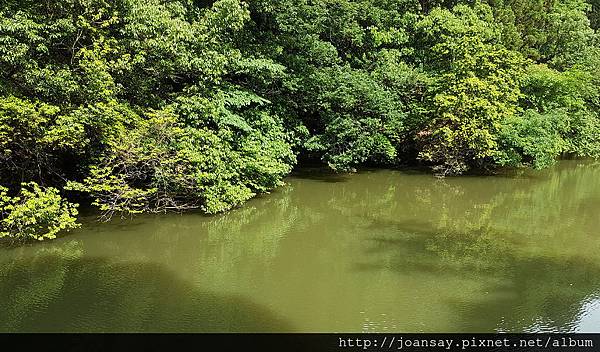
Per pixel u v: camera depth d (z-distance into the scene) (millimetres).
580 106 21922
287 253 9656
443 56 19891
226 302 7324
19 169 10352
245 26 15977
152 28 11031
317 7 16922
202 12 13820
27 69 9406
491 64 17406
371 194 15305
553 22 26234
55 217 9430
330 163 17031
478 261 9266
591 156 23875
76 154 11172
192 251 9594
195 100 12352
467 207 13906
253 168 13508
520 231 11469
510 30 22797
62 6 10234
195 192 11914
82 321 6648
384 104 16812
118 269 8531
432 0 22625
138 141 10773
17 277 8047
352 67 19969
